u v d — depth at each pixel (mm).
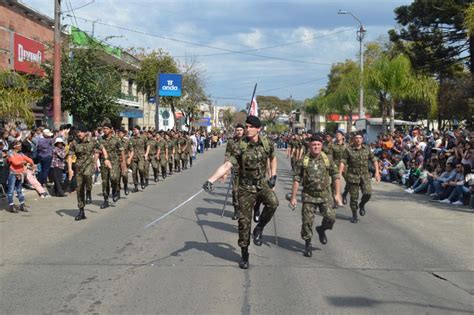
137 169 14883
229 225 9383
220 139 67500
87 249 7410
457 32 26375
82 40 23969
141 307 4996
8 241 7941
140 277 6004
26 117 14539
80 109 19438
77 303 5109
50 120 24047
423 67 27844
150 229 8953
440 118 37375
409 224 9844
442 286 5812
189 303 5117
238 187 6504
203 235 8445
